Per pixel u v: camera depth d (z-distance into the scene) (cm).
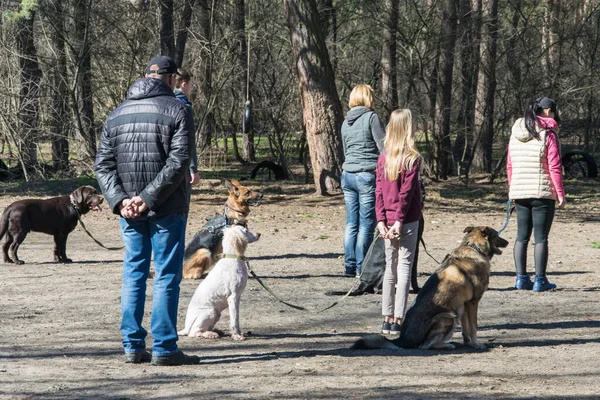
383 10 2248
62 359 569
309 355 587
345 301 820
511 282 946
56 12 2095
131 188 539
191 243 951
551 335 664
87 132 2264
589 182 2478
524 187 870
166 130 535
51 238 1345
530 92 2431
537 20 2498
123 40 2217
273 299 827
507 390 480
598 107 2878
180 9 2338
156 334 548
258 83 2428
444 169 2453
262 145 3416
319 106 1891
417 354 591
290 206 1773
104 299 814
